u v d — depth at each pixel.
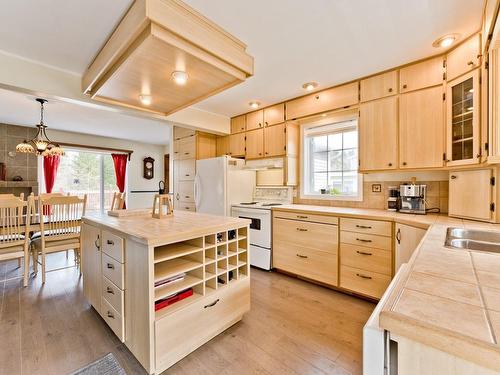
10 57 2.13
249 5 1.57
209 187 3.80
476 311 0.53
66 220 2.96
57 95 2.37
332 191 3.30
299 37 1.92
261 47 2.05
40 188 5.18
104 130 5.23
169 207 2.23
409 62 2.32
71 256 3.84
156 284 1.52
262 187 3.93
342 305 2.28
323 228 2.63
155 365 1.38
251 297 2.44
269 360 1.57
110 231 1.73
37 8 1.58
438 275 0.76
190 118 3.57
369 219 2.30
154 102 2.51
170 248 1.69
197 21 1.61
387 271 2.20
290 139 3.42
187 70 1.83
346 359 1.58
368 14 1.67
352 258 2.42
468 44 1.90
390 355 0.54
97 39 1.91
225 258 1.83
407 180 2.62
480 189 1.87
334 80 2.72
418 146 2.27
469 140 1.90
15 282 2.81
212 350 1.65
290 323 1.98
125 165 6.42
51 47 2.02
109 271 1.74
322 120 3.30
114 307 1.67
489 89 1.62
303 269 2.80
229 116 4.12
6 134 4.63
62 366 1.51
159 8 1.41
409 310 0.54
